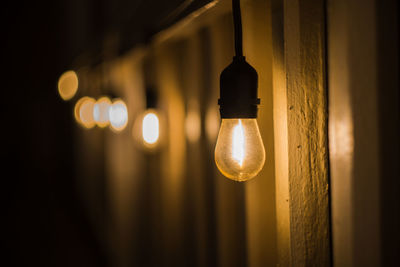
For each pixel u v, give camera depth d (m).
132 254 1.51
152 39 0.99
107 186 2.03
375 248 0.44
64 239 2.55
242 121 0.46
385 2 0.42
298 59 0.48
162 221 1.14
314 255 0.48
